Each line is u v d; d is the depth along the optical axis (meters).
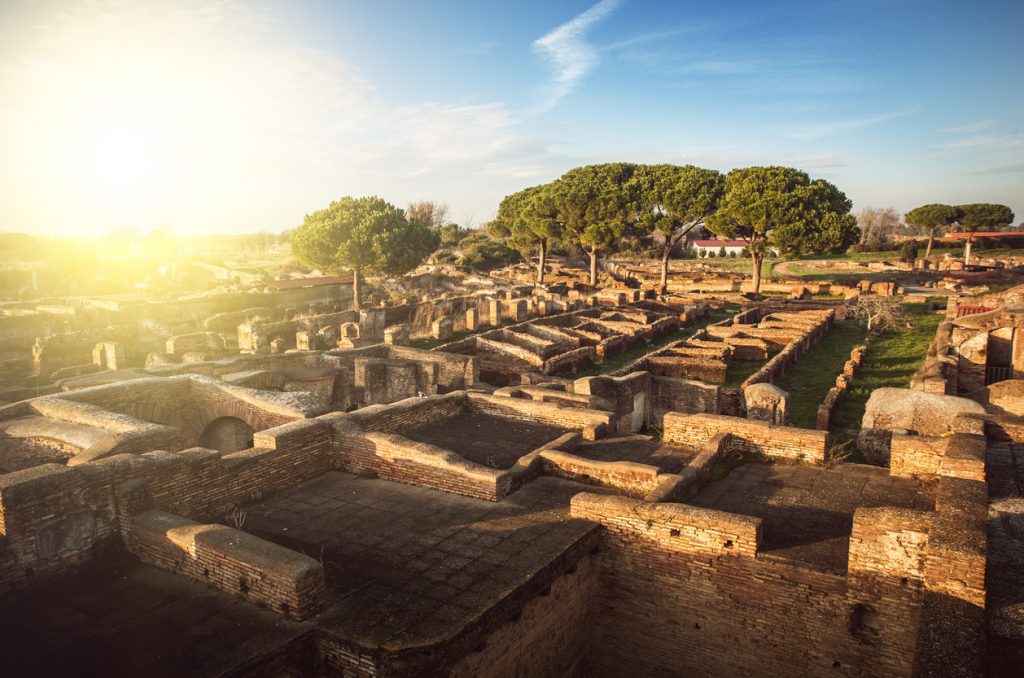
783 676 8.30
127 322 37.22
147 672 6.22
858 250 101.50
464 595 7.55
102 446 9.42
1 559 7.46
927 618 6.28
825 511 9.52
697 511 8.73
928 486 10.23
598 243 59.34
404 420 13.38
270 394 14.30
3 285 54.00
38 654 6.51
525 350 28.77
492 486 10.26
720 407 20.09
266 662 6.48
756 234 55.56
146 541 8.30
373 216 45.91
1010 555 7.06
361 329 36.94
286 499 10.46
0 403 14.95
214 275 59.34
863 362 30.25
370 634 6.77
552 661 8.83
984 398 16.09
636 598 9.27
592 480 10.95
